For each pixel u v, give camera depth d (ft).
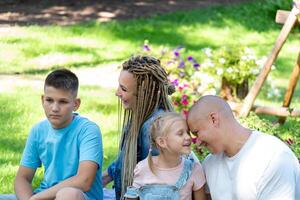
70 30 37.68
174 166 12.51
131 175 13.05
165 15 42.45
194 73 26.32
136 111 13.17
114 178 14.03
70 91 13.29
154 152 13.00
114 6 44.55
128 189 12.55
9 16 40.70
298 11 23.93
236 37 40.16
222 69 26.73
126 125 13.52
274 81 33.27
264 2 46.11
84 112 25.82
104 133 23.90
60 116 13.35
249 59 26.94
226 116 11.69
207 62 27.20
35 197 13.10
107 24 39.60
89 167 13.20
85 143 13.41
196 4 46.14
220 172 12.00
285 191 11.36
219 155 12.09
